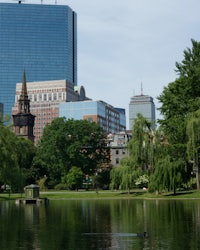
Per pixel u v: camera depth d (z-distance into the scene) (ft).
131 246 76.59
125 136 651.25
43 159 456.04
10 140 270.46
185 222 112.47
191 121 230.68
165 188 245.86
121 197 283.38
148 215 136.98
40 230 102.12
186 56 274.98
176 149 252.83
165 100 267.80
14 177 260.42
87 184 468.34
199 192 244.63
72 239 86.43
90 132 468.75
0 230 102.78
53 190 433.48
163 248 73.61
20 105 650.84
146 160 272.72
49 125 481.05
